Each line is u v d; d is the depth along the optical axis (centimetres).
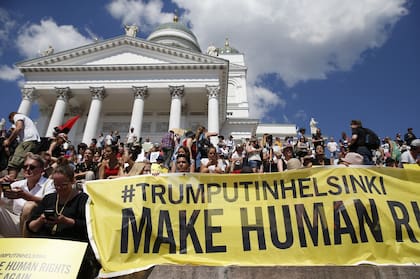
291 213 573
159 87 4003
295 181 605
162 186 602
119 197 588
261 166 1368
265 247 542
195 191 599
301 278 491
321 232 552
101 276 502
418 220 559
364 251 530
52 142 1301
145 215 570
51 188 702
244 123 5200
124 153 1581
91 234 542
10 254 459
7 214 623
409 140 2053
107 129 4550
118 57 4184
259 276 496
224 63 4041
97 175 1248
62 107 3894
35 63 4059
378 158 1994
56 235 530
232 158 1559
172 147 1599
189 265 513
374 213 563
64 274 451
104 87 4009
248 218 570
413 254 525
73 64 4091
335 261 525
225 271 502
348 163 827
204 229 561
